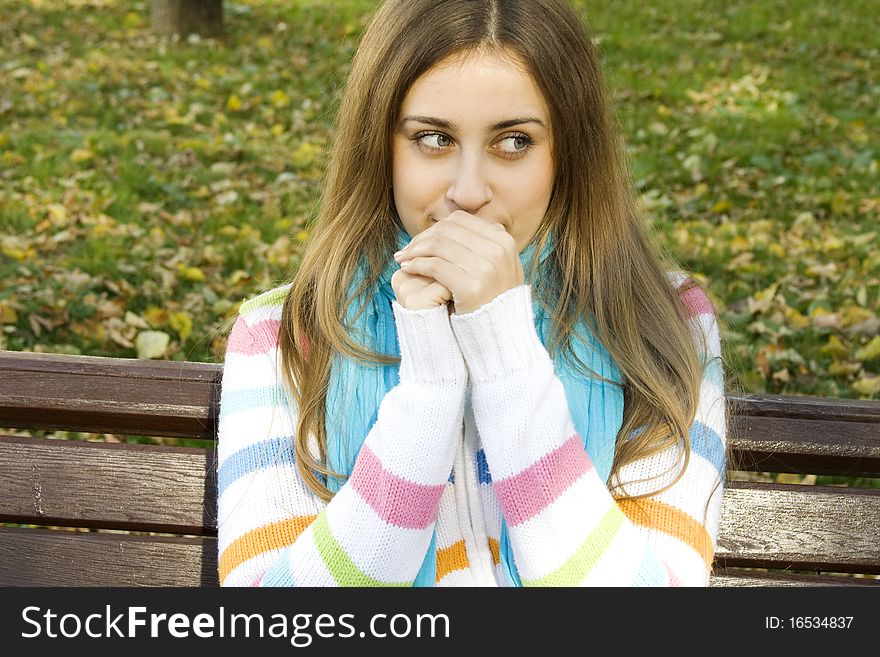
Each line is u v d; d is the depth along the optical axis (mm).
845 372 4746
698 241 6184
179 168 7301
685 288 2391
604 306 2168
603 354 2168
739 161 7809
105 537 2445
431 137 1951
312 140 8297
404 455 1896
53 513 2428
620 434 2129
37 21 11703
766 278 5781
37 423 2504
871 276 5840
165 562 2432
